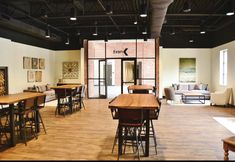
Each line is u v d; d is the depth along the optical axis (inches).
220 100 379.2
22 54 412.2
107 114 311.4
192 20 420.8
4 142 189.6
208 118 282.7
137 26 452.4
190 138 199.5
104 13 335.0
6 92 357.1
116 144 182.9
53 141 192.4
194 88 496.4
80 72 530.9
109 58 496.7
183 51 517.0
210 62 513.3
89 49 500.7
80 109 349.1
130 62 506.3
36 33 385.1
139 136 165.2
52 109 350.3
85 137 203.8
